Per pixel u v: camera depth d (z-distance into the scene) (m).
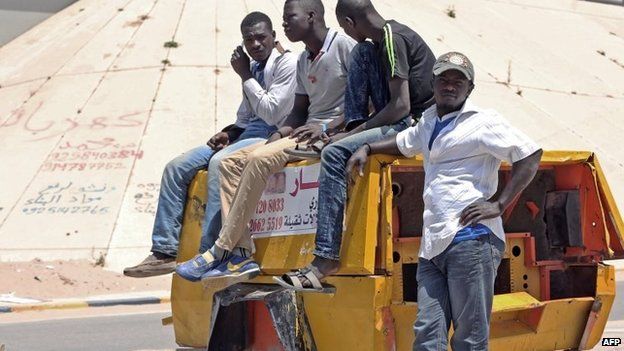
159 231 13.02
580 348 11.20
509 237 10.91
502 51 60.22
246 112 14.28
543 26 67.00
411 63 11.02
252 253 11.30
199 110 44.69
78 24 56.66
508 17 66.75
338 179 10.12
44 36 57.03
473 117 9.38
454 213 9.23
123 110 44.75
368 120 10.80
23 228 35.78
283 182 11.08
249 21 13.76
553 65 60.38
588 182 11.09
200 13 55.03
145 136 42.25
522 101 53.53
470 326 9.16
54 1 61.06
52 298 28.58
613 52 65.69
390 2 61.81
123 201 37.28
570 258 11.34
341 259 10.02
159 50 50.44
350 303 9.96
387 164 9.98
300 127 11.52
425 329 9.20
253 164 11.05
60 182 39.03
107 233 35.22
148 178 39.03
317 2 12.38
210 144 13.56
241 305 11.98
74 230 35.47
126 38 52.59
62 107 45.91
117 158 40.53
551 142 49.94
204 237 12.19
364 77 11.32
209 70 48.34
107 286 30.77
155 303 27.95
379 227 9.88
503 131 9.25
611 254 10.90
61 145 42.06
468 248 9.11
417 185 10.56
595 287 11.06
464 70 9.38
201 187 12.91
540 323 10.75
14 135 43.97
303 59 12.60
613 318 21.03
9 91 50.16
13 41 58.34
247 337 11.98
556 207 11.33
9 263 32.47
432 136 9.55
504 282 10.96
